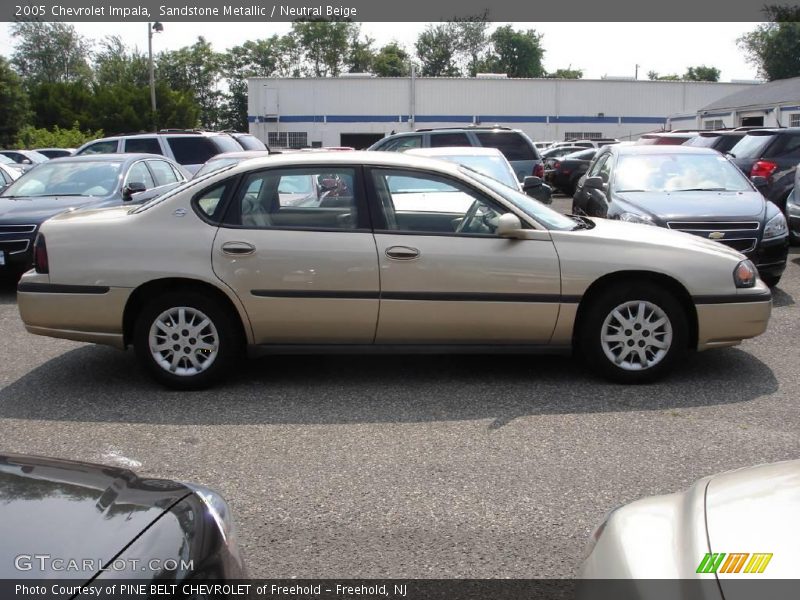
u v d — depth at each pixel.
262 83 41.50
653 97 44.66
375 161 5.73
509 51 92.12
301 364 6.48
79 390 5.89
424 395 5.67
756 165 13.63
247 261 5.57
